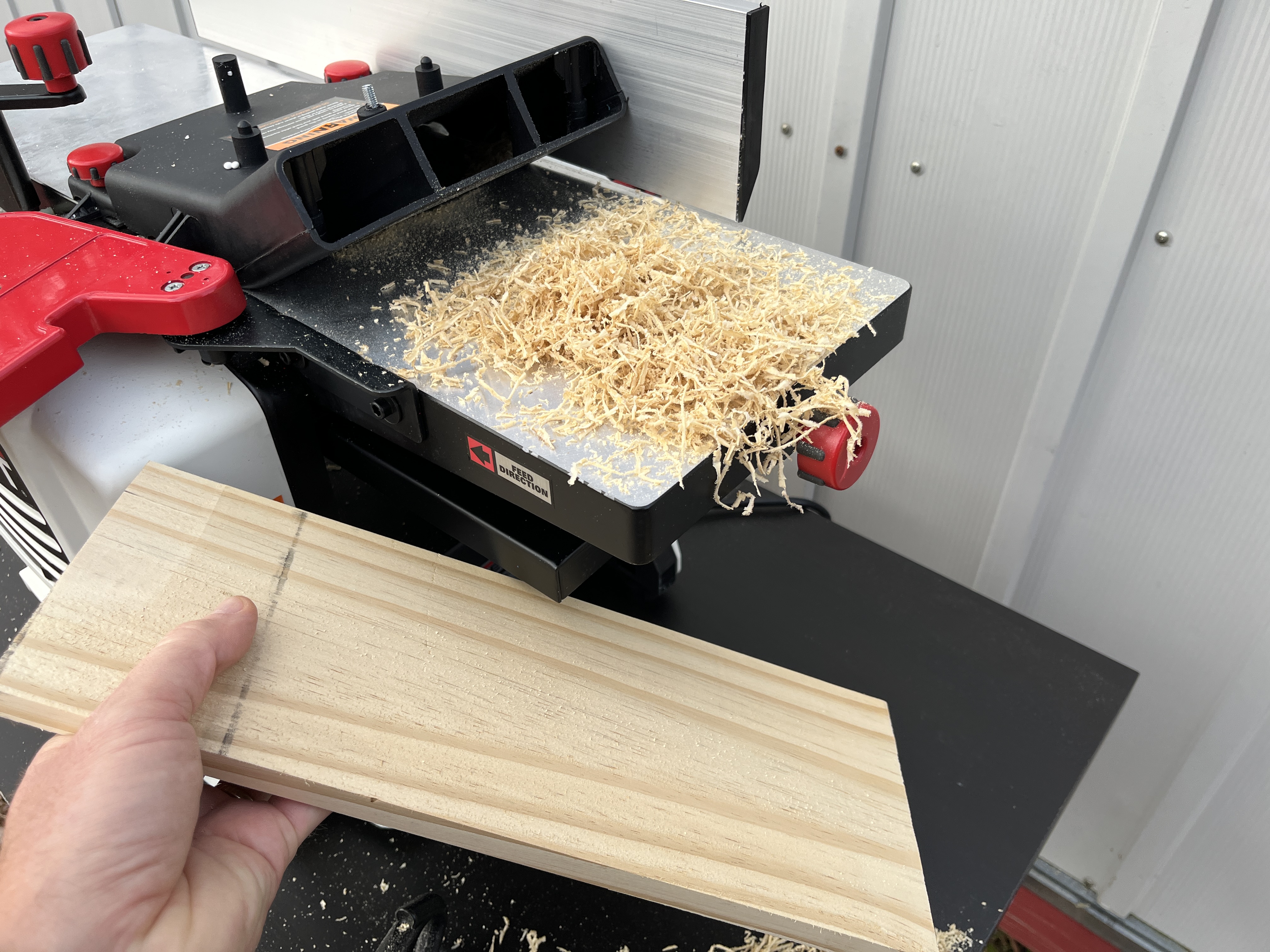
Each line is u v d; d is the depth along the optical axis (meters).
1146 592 1.05
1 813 0.66
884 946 0.51
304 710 0.51
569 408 0.55
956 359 1.07
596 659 0.60
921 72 0.93
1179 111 0.77
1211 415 0.90
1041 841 0.70
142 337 0.66
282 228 0.59
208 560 0.56
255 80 0.95
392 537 0.81
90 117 0.89
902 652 0.85
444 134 0.69
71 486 0.61
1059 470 1.05
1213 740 1.05
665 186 0.78
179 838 0.47
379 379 0.58
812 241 1.14
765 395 0.56
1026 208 0.93
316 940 0.62
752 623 0.88
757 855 0.53
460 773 0.51
